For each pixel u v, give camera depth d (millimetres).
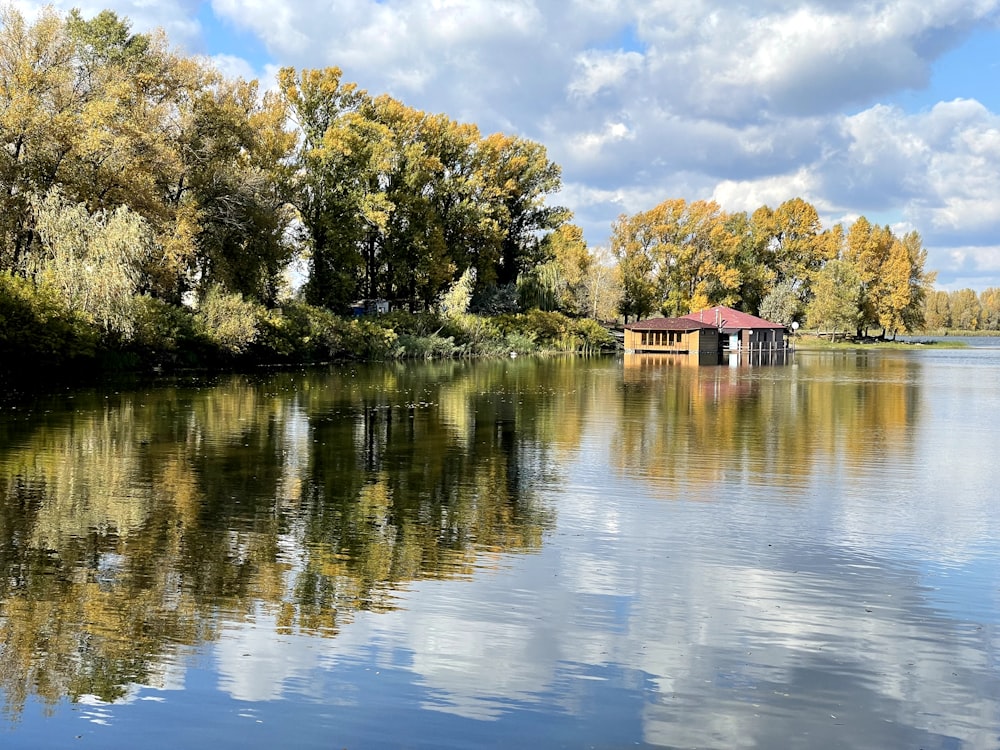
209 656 9398
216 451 22391
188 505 16219
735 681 9031
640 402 37438
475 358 79750
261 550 13328
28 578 11820
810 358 89250
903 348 122500
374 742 7734
